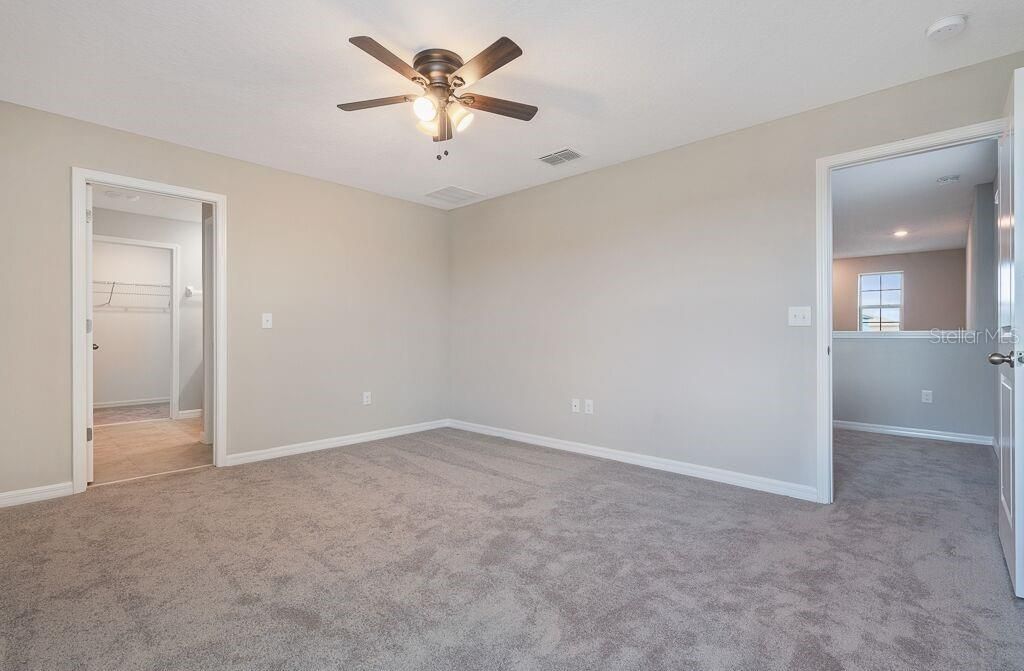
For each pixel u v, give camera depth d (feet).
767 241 9.99
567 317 13.44
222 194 11.76
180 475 11.07
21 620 5.52
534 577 6.51
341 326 14.01
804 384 9.55
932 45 7.34
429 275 16.29
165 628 5.39
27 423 9.34
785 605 5.85
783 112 9.57
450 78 7.52
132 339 21.27
